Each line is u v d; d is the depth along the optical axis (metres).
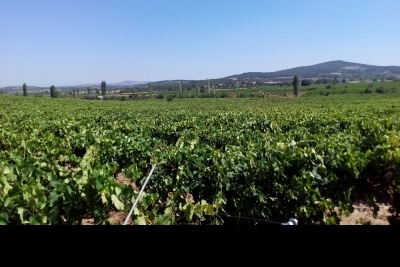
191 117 21.09
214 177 5.77
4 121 18.83
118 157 7.78
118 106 49.38
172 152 6.85
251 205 5.52
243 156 6.32
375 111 25.20
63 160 7.68
